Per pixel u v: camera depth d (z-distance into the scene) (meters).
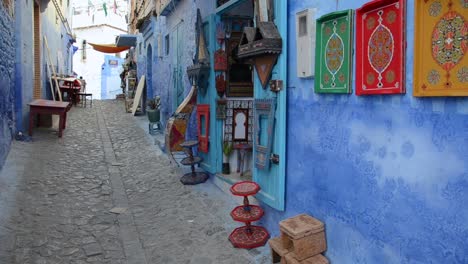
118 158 8.70
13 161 7.13
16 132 9.07
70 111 15.12
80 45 29.86
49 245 4.36
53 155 8.24
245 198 4.38
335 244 3.33
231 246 4.35
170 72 10.00
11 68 8.24
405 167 2.58
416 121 2.48
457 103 2.22
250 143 6.39
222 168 6.44
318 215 3.56
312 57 3.54
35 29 12.26
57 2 16.23
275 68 4.14
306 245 3.36
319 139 3.52
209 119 6.54
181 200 5.92
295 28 3.84
